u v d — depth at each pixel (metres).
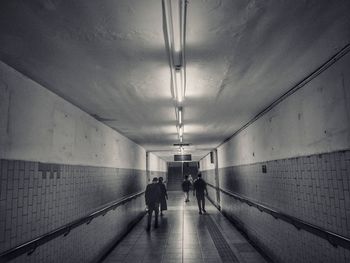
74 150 4.58
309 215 3.59
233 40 2.51
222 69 3.22
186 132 8.16
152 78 3.46
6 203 2.74
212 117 6.09
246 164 7.22
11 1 1.87
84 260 4.76
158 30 2.29
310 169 3.55
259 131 5.89
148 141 10.33
